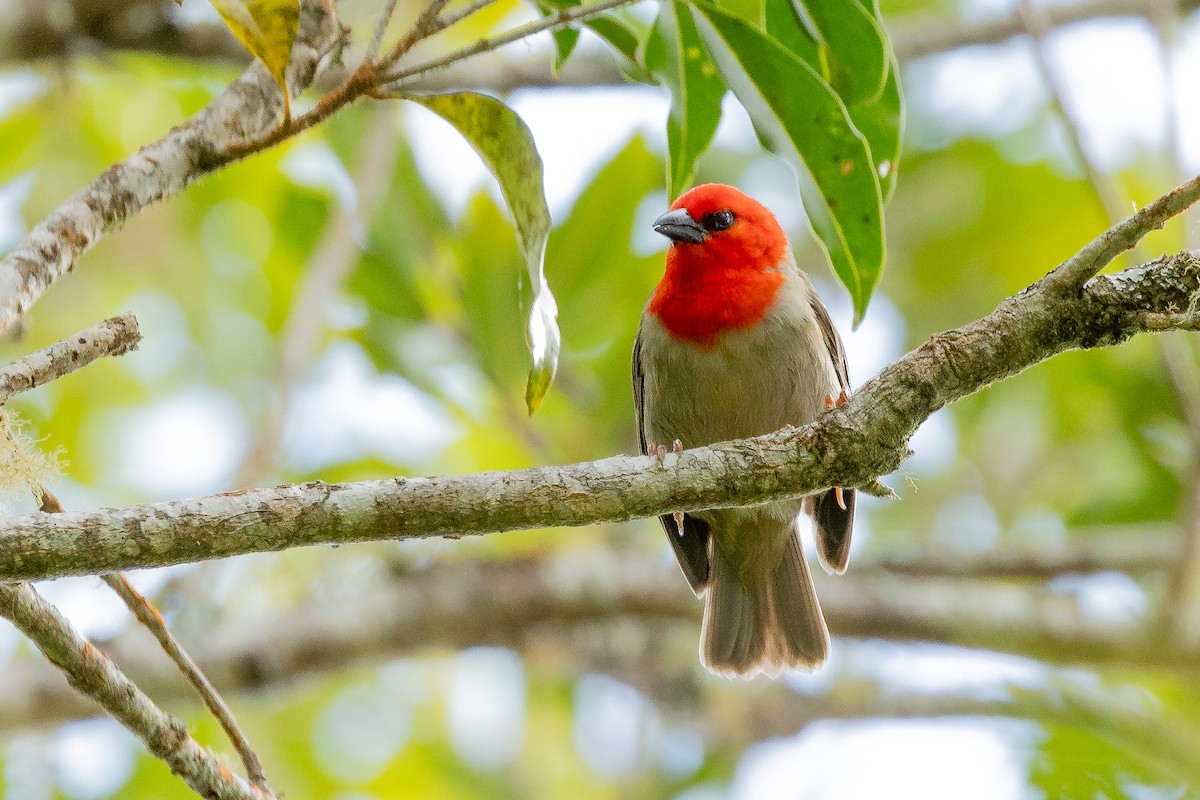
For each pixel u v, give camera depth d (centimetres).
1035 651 1220
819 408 963
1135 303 634
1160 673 1210
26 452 602
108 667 586
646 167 1314
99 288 1377
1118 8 1346
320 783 1346
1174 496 1344
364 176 1192
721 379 946
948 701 1357
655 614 1191
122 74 1211
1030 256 1487
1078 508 1379
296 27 559
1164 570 1284
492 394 1296
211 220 1395
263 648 1092
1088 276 631
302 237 1355
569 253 1305
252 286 1397
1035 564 1280
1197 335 1259
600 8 572
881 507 1457
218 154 660
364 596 1144
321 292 1166
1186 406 1150
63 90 1177
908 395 636
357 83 569
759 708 1406
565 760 1405
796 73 675
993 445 1466
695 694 1407
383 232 1288
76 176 1315
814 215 714
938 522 1438
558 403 1288
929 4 1479
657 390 977
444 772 1377
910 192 1501
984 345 636
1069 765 1042
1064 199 1471
